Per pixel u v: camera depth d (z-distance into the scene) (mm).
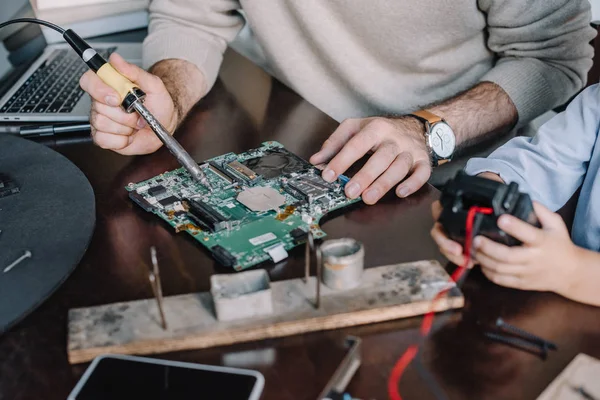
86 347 626
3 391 603
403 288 699
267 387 597
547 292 718
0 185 917
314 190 900
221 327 648
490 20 1363
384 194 921
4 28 1398
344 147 989
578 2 1289
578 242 1011
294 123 1179
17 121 1193
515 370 618
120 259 784
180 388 578
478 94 1296
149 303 689
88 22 1715
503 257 679
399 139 1032
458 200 682
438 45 1399
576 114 1045
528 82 1314
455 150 1204
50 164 994
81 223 840
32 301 706
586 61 1390
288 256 774
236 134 1134
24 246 793
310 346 646
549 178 1012
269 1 1421
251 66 1471
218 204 875
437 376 612
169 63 1295
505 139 1365
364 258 774
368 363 628
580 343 650
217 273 750
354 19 1365
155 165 1025
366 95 1472
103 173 1003
